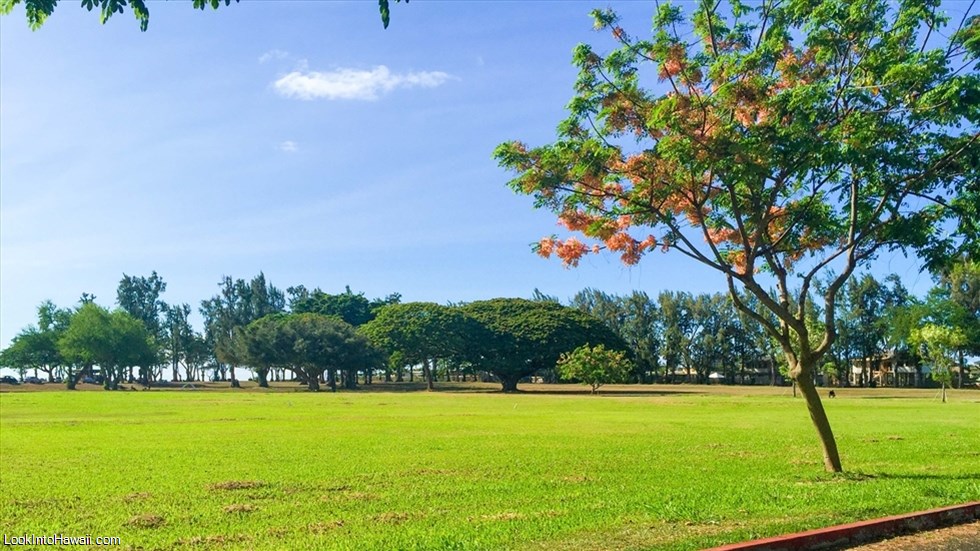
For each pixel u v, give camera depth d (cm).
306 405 4797
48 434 2538
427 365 9125
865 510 1009
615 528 916
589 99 1309
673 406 4631
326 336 9106
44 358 10869
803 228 1516
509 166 1352
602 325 9225
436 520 1021
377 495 1258
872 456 1788
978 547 865
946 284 7244
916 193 1338
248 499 1231
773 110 1213
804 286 1420
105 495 1269
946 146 1284
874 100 1213
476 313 9300
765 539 826
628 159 1313
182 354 12725
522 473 1530
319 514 1091
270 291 12950
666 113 1218
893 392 7488
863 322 9406
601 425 2917
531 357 8556
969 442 2141
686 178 1341
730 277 1424
